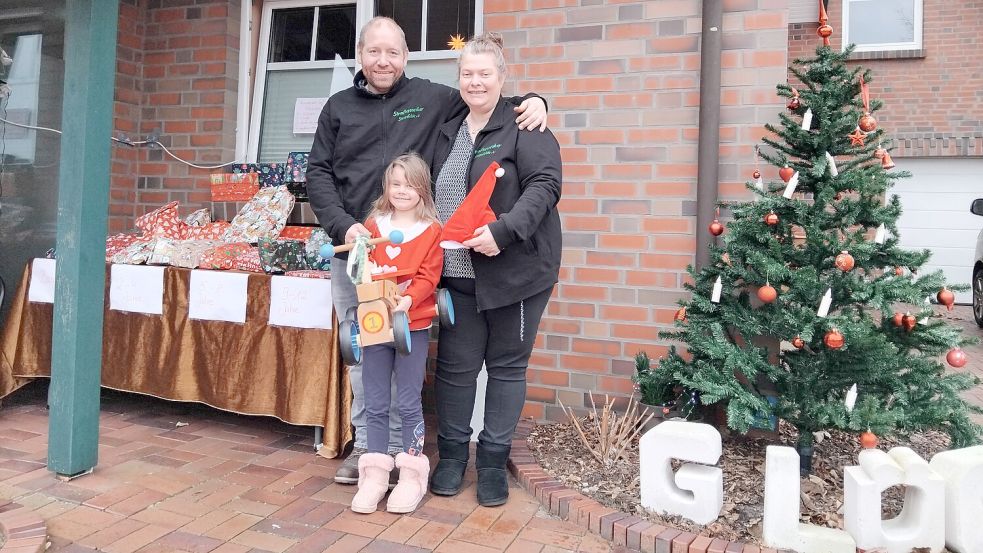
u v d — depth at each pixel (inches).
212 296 137.5
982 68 366.9
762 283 114.0
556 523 101.0
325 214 109.2
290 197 157.2
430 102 112.1
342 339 99.2
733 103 134.3
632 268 141.4
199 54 182.2
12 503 101.8
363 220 111.7
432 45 168.6
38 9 172.6
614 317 142.7
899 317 104.8
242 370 134.7
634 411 131.5
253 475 117.8
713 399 102.3
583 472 115.7
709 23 132.0
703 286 122.3
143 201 187.3
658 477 99.8
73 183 108.6
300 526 98.4
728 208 132.7
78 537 93.0
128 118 184.5
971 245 375.6
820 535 89.3
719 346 110.8
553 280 106.4
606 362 143.4
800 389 112.8
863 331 100.3
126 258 147.9
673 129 138.2
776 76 132.0
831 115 111.1
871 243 105.3
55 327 111.5
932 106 374.3
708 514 97.1
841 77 112.7
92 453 114.8
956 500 91.2
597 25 142.7
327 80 182.7
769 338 125.0
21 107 175.3
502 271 101.8
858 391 111.0
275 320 131.6
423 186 102.0
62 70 173.9
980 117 368.5
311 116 183.2
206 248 144.6
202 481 114.3
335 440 125.3
